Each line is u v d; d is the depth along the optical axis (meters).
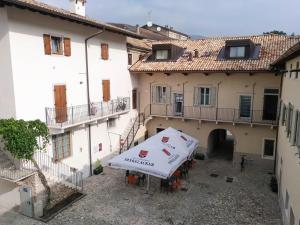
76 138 19.08
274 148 21.97
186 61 24.56
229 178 20.28
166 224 14.27
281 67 19.08
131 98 25.73
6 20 13.87
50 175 16.31
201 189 18.39
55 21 16.66
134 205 16.19
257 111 22.30
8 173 14.30
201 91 24.31
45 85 16.38
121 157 17.42
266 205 16.33
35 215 14.73
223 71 21.75
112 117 22.27
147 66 25.19
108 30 20.50
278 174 18.58
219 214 15.29
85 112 19.66
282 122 18.16
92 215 15.07
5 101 14.95
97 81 20.95
